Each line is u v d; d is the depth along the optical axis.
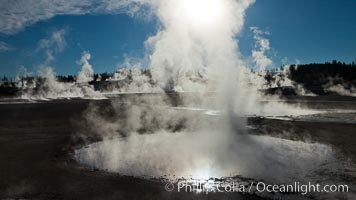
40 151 18.03
